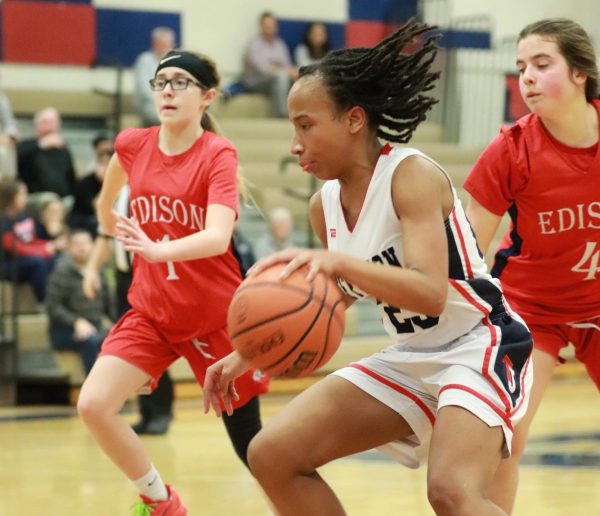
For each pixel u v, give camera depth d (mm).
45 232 12836
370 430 3768
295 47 17641
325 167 3658
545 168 4539
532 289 4793
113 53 16375
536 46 4449
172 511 4941
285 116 16609
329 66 3604
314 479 3727
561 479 6922
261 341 3256
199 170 5004
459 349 3699
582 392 12266
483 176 4656
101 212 5484
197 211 5027
